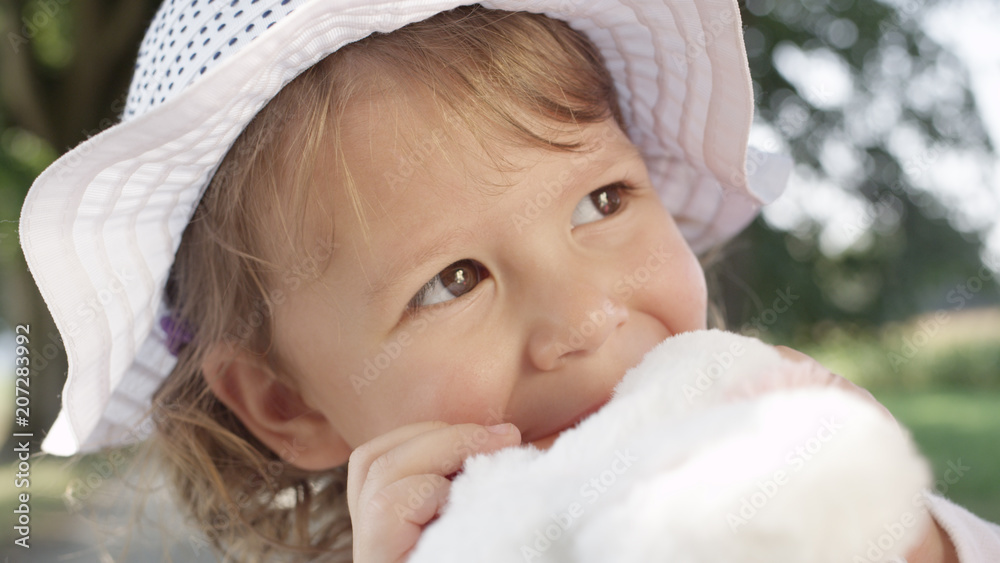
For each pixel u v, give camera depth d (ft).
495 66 4.17
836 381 3.23
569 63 4.52
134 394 5.71
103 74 25.12
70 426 4.75
